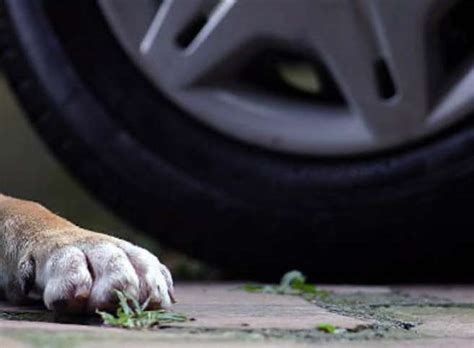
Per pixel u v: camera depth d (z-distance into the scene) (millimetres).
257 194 5918
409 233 5848
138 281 3775
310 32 5793
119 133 6035
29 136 10992
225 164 5957
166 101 6016
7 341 3164
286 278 5438
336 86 5934
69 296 3768
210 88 5957
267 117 5918
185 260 7551
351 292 5391
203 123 5988
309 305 4527
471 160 5770
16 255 4266
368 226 5848
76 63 6062
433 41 5758
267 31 5836
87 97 6055
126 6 5914
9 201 4590
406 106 5766
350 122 5859
